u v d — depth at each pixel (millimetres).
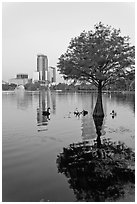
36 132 24641
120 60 32938
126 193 10930
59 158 15688
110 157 15797
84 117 36062
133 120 32219
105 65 34312
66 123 30547
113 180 12203
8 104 65750
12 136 22625
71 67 34781
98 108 36281
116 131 24609
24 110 48375
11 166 14266
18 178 12547
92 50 32281
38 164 14641
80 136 22469
